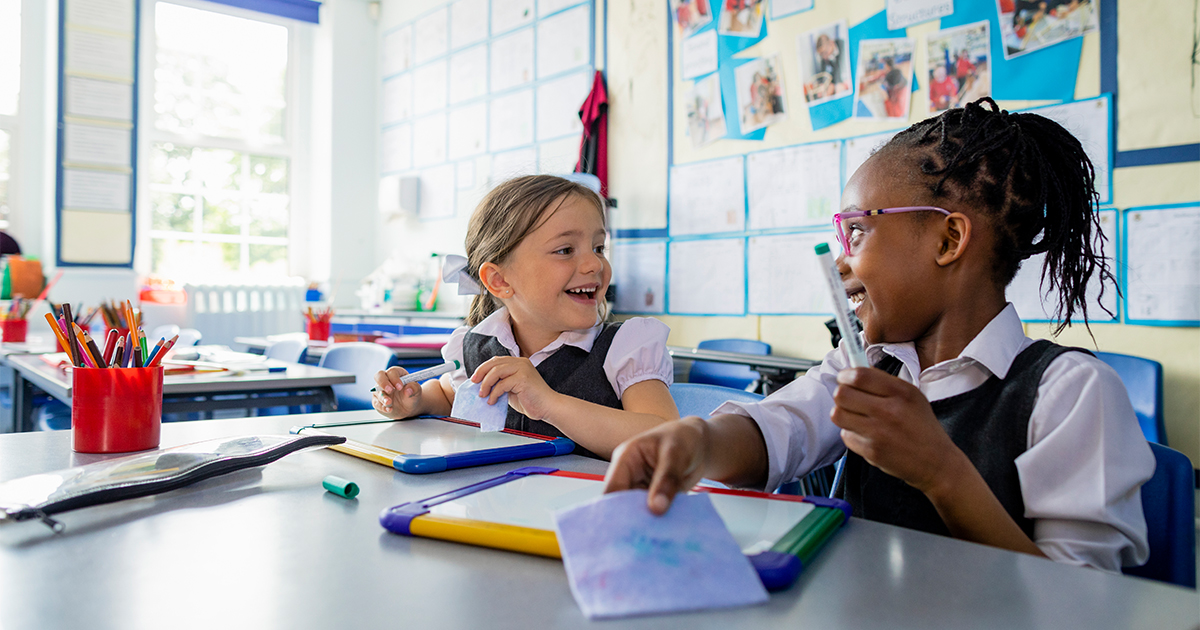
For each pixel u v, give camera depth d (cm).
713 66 313
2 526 49
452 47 454
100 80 437
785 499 53
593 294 106
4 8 432
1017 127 66
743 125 303
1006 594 37
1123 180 210
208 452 66
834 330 197
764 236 297
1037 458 59
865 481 72
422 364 272
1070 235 72
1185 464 66
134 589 38
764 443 66
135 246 450
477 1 435
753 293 301
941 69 246
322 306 493
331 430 87
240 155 500
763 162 297
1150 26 205
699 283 320
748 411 68
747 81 301
